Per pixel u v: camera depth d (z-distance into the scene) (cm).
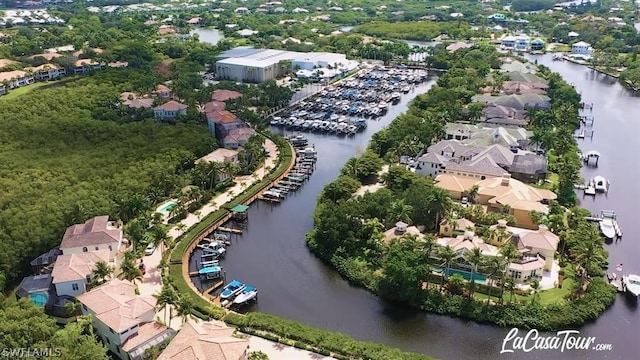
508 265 13538
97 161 19538
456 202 18000
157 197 18238
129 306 11538
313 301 13675
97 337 11600
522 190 17725
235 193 19475
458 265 13962
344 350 11344
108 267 13238
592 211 18450
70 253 14112
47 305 12394
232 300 13512
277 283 14450
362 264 14725
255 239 16788
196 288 14050
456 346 12012
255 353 10781
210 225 16975
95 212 16062
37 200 16112
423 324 12750
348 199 17900
